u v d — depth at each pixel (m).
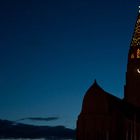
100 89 94.56
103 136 91.75
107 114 92.50
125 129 92.19
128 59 107.69
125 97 107.56
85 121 93.69
